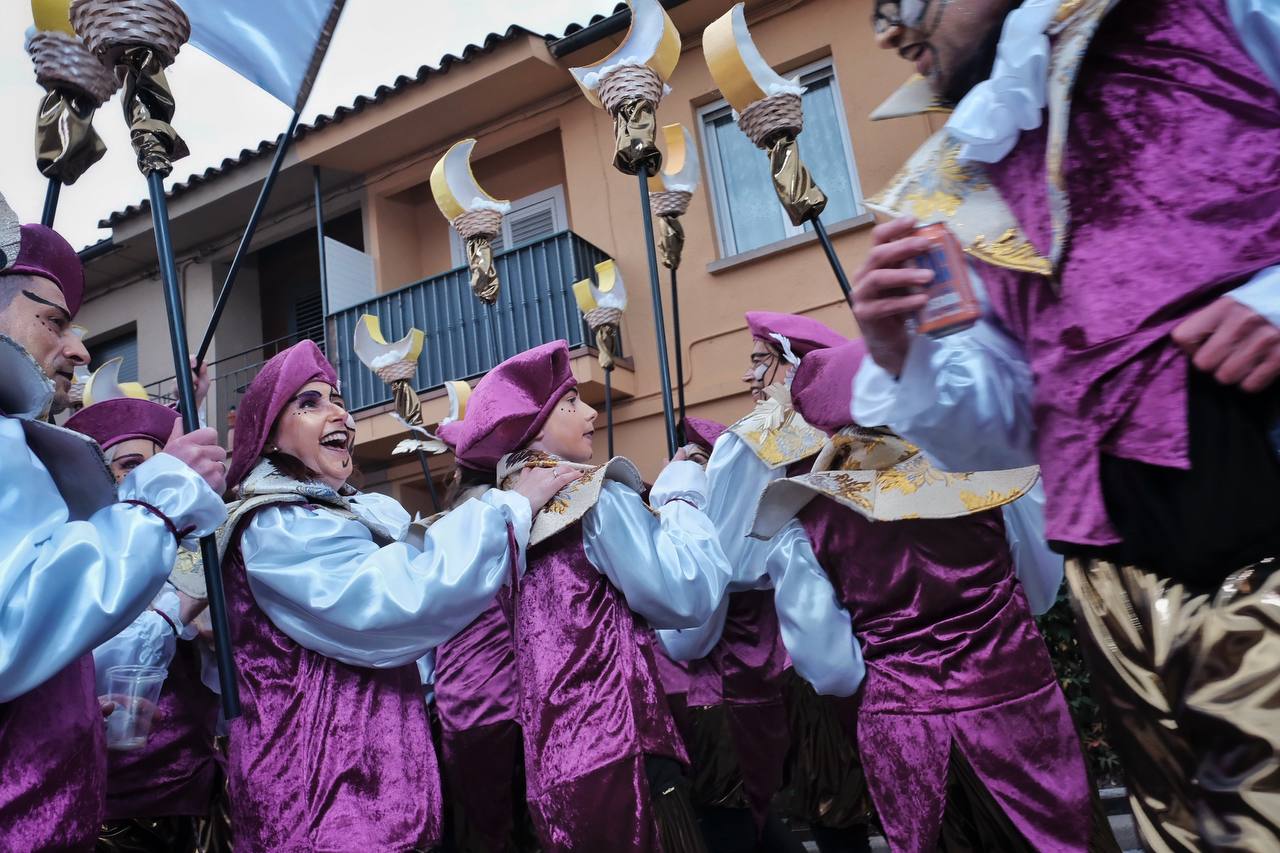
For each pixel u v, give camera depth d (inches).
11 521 58.6
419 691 91.4
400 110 393.1
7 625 56.4
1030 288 53.2
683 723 139.6
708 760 134.0
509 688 115.6
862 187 325.1
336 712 82.5
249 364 476.7
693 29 356.8
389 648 82.9
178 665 106.0
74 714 63.2
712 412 336.2
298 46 93.0
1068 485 49.2
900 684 86.4
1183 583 44.1
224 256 480.4
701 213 347.3
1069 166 49.8
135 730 80.4
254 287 490.3
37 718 60.7
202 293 479.5
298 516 86.4
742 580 119.2
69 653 57.7
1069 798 80.1
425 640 83.4
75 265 78.6
